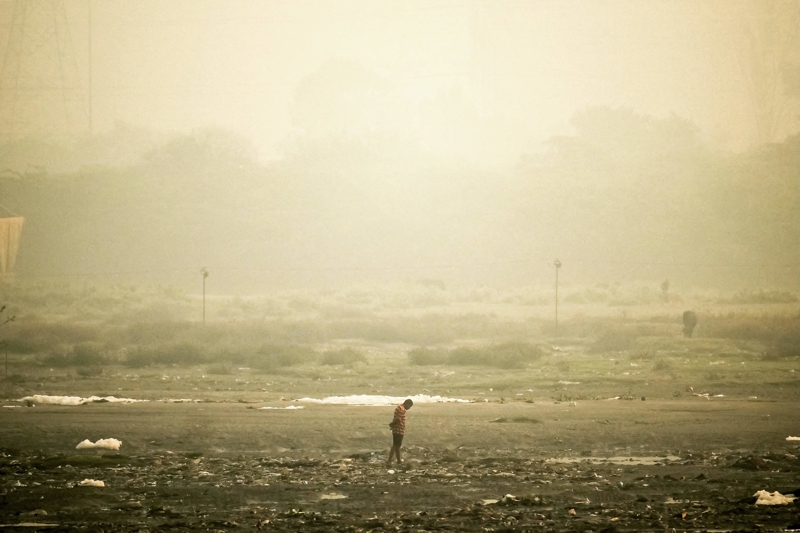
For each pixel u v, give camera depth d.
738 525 14.23
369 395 34.22
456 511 15.44
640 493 17.12
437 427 25.05
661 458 21.34
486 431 24.52
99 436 24.00
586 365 43.56
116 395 34.25
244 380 39.91
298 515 15.25
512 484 18.02
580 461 21.00
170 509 15.93
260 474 19.33
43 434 24.16
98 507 16.09
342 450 22.94
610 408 28.73
